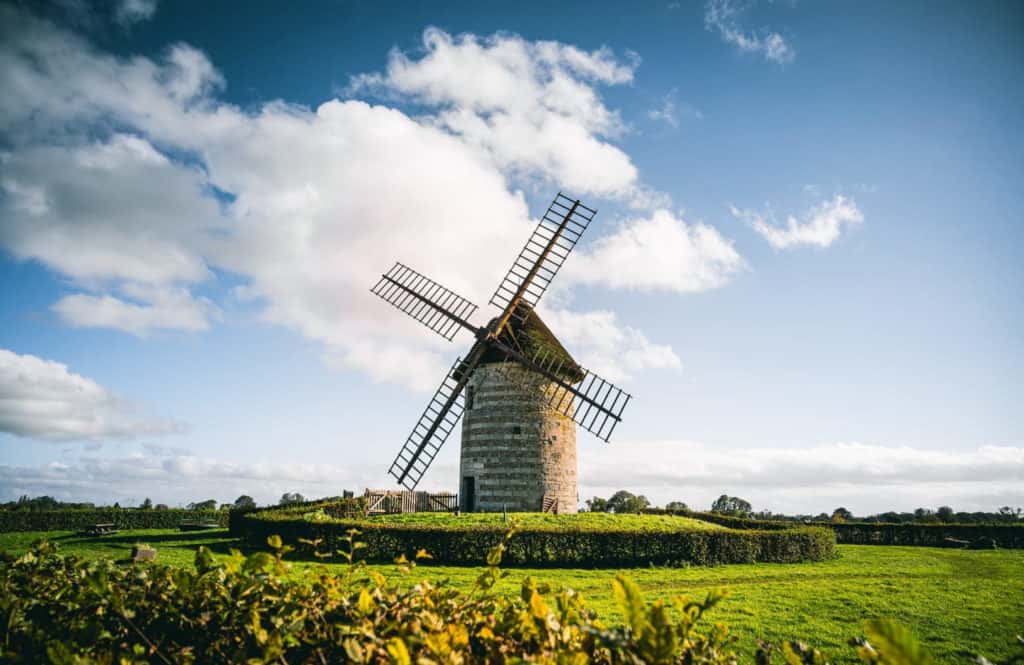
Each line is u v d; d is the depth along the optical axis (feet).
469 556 75.20
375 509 108.27
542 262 104.27
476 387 103.91
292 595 15.16
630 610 10.92
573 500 103.04
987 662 12.14
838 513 210.79
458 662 12.31
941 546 136.56
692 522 102.37
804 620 45.57
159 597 15.99
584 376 97.71
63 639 15.03
